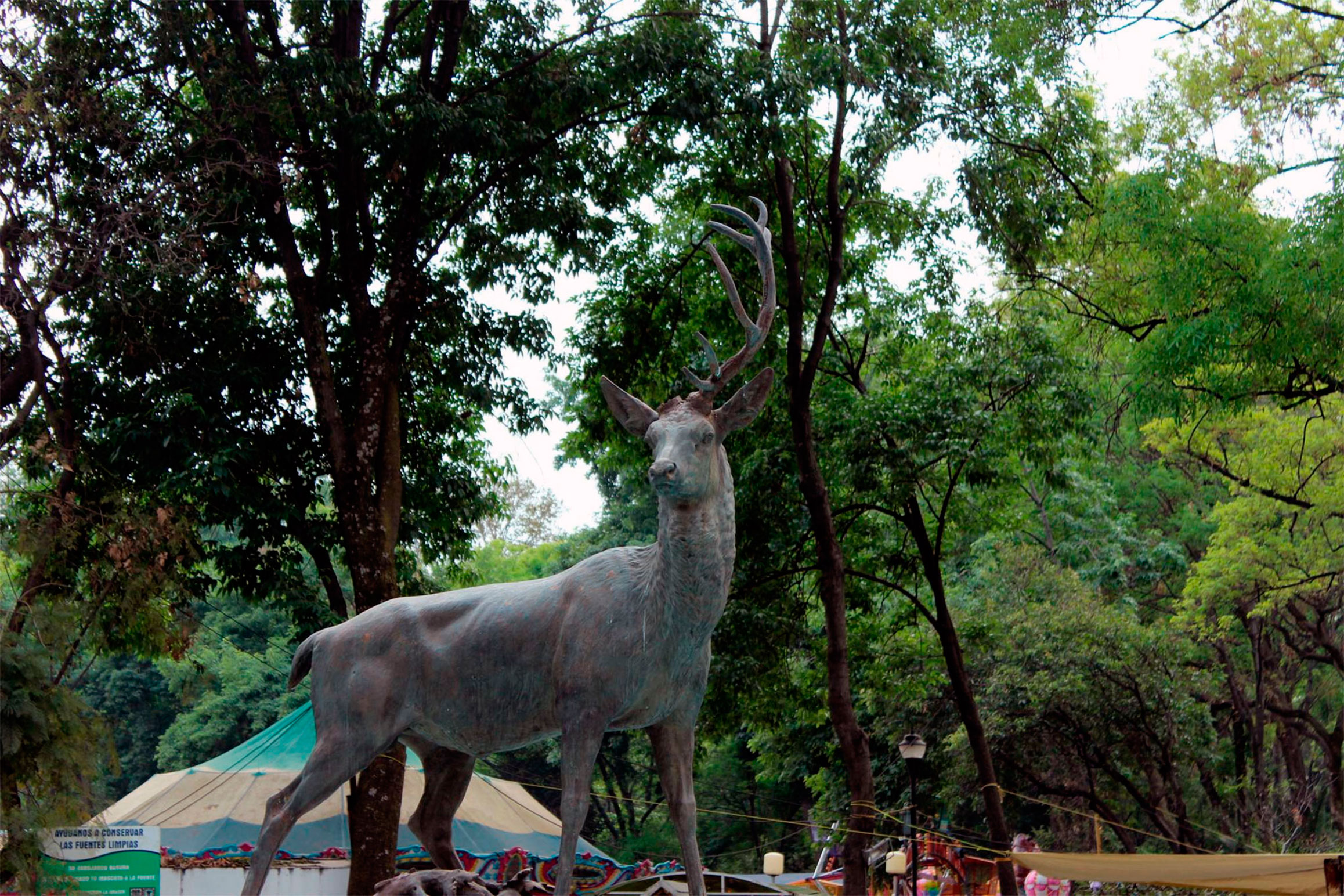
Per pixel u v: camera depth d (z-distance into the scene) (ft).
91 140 40.96
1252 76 52.65
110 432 42.65
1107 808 74.33
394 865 37.47
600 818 112.78
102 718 29.63
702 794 110.52
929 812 79.00
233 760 48.96
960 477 61.98
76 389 44.52
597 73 44.06
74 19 40.60
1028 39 50.62
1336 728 76.28
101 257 39.24
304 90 40.83
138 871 27.89
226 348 46.57
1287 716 74.64
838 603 51.26
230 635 101.71
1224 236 46.85
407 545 55.06
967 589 90.02
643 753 102.22
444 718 17.49
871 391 59.72
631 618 16.67
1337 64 50.55
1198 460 72.59
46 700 27.61
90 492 42.50
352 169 43.52
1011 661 73.67
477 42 46.93
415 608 17.93
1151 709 71.97
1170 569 85.97
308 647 18.63
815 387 59.00
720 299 57.00
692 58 43.62
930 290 58.54
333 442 42.68
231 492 43.16
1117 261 56.90
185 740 96.78
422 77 44.19
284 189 44.68
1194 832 73.26
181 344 45.57
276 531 47.21
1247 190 52.24
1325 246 44.62
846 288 59.67
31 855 26.17
